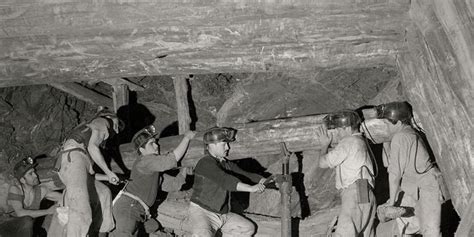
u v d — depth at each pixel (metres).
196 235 6.28
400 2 5.62
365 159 6.11
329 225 6.68
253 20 5.77
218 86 8.88
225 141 6.66
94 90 9.64
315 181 7.69
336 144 6.80
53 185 7.68
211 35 5.88
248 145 6.98
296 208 7.27
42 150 9.43
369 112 6.79
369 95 8.08
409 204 6.38
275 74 8.15
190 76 8.02
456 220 7.22
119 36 5.91
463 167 5.47
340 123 6.29
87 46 5.99
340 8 5.67
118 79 8.27
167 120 9.47
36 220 8.25
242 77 8.88
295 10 5.67
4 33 5.88
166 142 7.27
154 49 5.97
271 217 7.18
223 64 6.08
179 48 5.96
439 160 5.82
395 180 6.06
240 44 5.95
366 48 5.96
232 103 8.32
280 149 6.97
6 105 9.20
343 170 6.12
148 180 6.67
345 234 5.96
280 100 8.20
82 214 6.17
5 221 7.39
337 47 5.97
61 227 6.58
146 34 5.89
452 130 5.55
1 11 5.66
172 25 5.81
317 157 7.68
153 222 7.17
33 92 9.34
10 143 9.20
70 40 5.97
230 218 6.66
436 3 5.22
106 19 5.71
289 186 6.56
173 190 7.55
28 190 7.53
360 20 5.77
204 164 6.38
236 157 7.10
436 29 5.43
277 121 6.97
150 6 5.60
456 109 5.45
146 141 6.87
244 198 7.77
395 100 7.63
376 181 7.45
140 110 9.45
